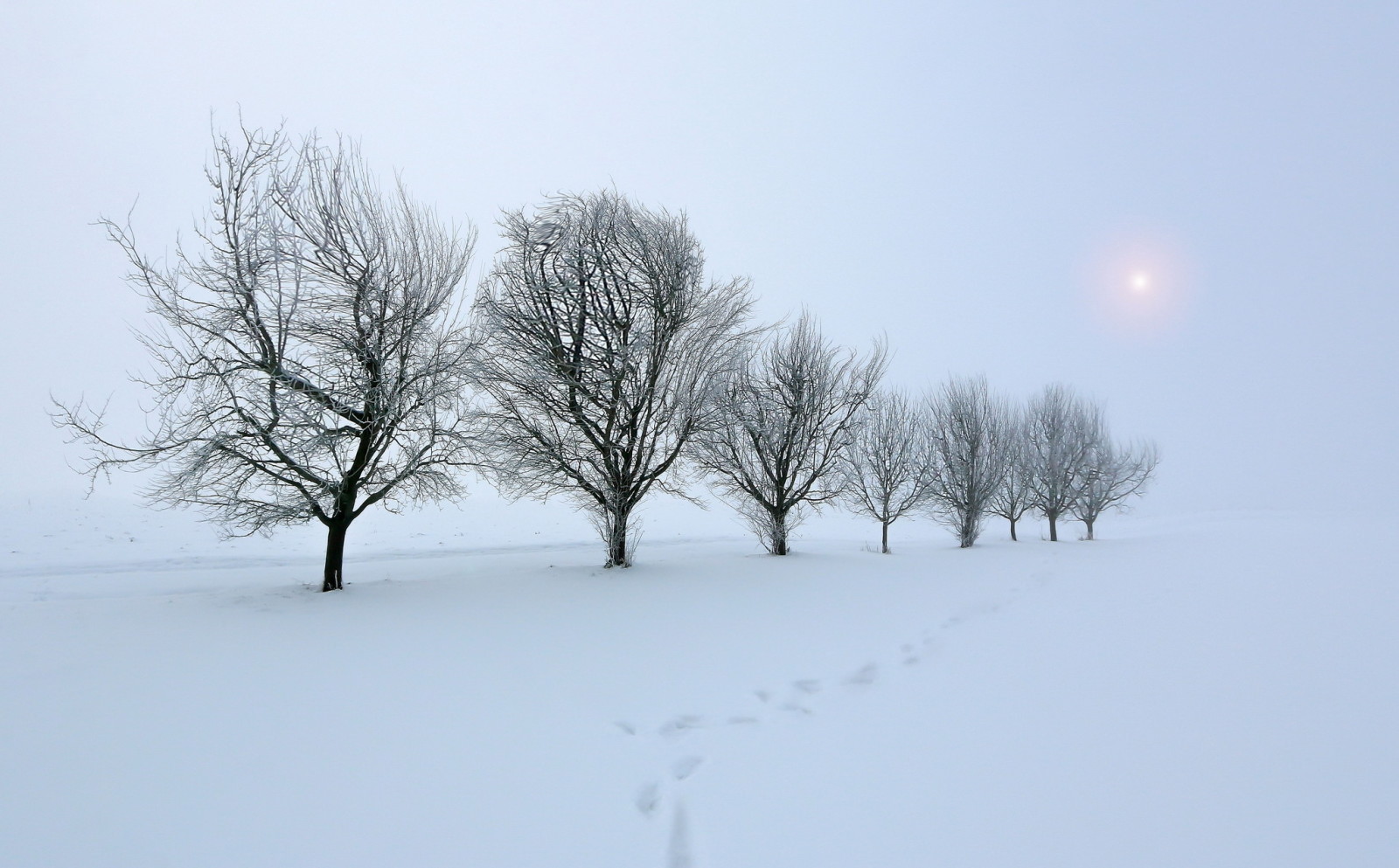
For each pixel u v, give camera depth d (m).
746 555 17.31
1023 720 4.94
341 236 11.35
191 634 7.82
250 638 7.67
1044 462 27.97
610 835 3.58
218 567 15.90
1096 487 29.52
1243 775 3.82
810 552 18.14
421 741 4.88
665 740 4.93
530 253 13.52
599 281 13.69
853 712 5.37
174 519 25.88
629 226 13.75
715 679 6.36
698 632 8.22
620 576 12.51
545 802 3.96
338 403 10.90
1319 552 15.70
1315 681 5.46
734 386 16.25
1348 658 6.08
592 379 13.12
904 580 12.48
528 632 8.16
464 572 13.46
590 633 8.16
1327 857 2.95
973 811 3.60
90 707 5.43
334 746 4.76
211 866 3.27
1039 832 3.33
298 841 3.51
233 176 10.48
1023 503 28.38
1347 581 10.71
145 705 5.52
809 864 3.16
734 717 5.41
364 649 7.28
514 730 5.11
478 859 3.33
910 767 4.23
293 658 6.91
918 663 6.75
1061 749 4.36
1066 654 6.76
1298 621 7.79
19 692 5.75
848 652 7.25
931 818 3.55
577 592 10.81
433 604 9.77
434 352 11.78
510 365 13.28
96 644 7.31
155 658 6.81
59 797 3.97
